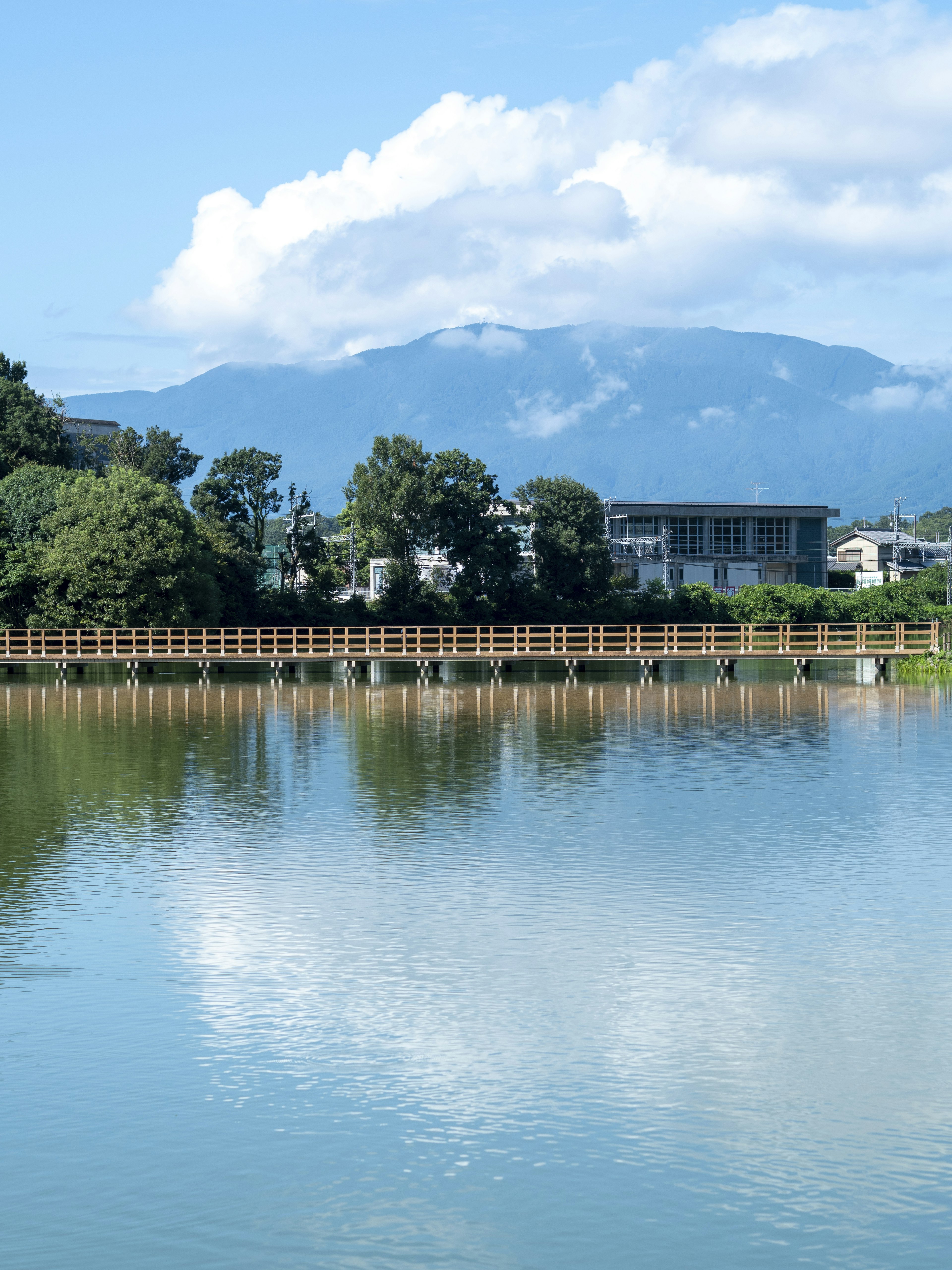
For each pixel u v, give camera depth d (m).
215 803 29.67
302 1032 15.12
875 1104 13.20
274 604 102.38
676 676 77.50
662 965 17.41
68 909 20.23
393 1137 12.52
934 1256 10.52
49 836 25.89
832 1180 11.69
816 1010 15.73
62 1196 11.47
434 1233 10.87
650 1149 12.27
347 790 31.41
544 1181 11.69
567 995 16.28
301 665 92.62
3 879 22.20
